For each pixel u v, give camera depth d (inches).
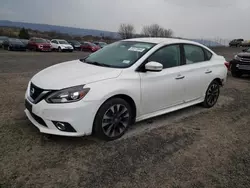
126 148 125.2
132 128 151.3
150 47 152.5
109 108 125.9
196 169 111.4
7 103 183.3
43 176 98.5
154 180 101.1
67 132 117.3
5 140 124.0
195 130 155.4
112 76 127.8
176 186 98.5
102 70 133.3
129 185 96.8
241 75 409.7
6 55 661.9
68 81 118.9
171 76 156.4
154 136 141.8
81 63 155.3
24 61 523.5
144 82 139.8
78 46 1251.2
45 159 110.3
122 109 133.4
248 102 234.5
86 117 117.3
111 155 117.5
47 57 675.4
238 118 184.4
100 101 119.7
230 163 118.6
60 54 861.2
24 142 123.4
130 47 159.3
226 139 145.6
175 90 161.3
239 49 1412.4
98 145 126.2
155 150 125.5
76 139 130.9
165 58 156.6
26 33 1718.8
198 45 189.3
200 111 195.8
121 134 136.4
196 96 186.1
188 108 202.1
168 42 162.2
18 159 108.6
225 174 109.2
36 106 119.0
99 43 1362.0
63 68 143.3
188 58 175.5
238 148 135.1
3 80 270.8
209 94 201.5
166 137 141.7
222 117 184.4
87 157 114.3
